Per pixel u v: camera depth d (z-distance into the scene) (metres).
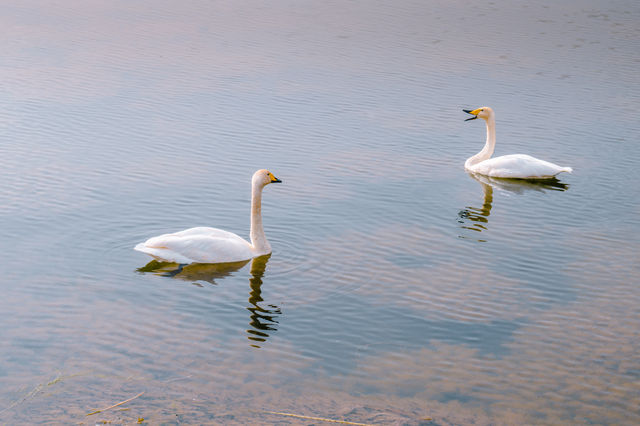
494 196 21.64
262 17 46.75
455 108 30.41
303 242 17.67
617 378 12.12
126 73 33.53
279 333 13.41
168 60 36.09
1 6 47.03
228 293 14.95
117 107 28.62
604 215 20.14
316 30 43.69
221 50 38.44
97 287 15.03
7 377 11.73
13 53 35.97
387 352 12.84
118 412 10.77
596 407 11.30
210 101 29.95
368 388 11.70
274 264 16.39
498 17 49.06
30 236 17.33
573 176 23.47
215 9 48.59
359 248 17.41
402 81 34.00
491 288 15.44
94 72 33.44
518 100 31.59
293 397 11.35
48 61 34.88
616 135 27.31
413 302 14.73
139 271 15.86
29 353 12.48
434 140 26.64
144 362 12.30
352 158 24.25
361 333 13.49
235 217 19.16
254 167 22.95
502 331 13.64
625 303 14.85
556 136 27.30
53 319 13.67
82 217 18.53
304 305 14.52
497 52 39.78
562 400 11.48
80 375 11.83
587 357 12.77
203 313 14.09
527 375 12.18
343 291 15.16
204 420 10.60
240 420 10.62
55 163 22.45
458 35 43.53
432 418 10.84
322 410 10.98
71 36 40.06
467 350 12.96
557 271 16.36
